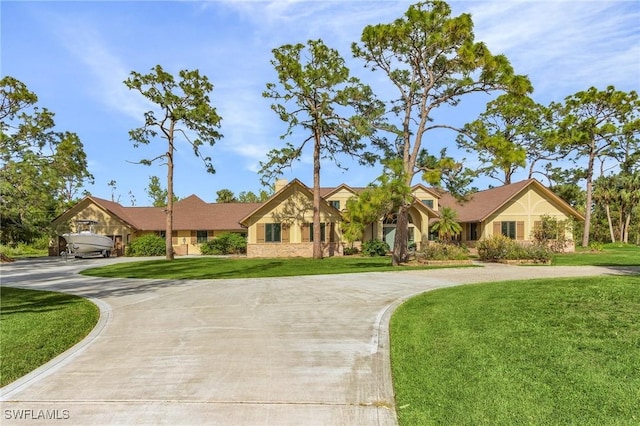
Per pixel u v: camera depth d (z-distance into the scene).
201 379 5.33
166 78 30.77
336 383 5.12
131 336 7.71
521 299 9.41
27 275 20.78
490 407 4.22
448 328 7.39
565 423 3.84
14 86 36.31
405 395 4.68
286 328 7.99
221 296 12.15
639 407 4.07
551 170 44.12
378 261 24.92
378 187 18.86
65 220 40.28
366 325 8.12
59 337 7.77
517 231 33.38
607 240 47.12
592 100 38.06
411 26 20.73
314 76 25.44
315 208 28.34
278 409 4.41
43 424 4.16
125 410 4.45
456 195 22.28
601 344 5.86
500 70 19.67
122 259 33.62
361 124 24.00
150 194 74.00
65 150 39.28
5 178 31.23
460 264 21.44
